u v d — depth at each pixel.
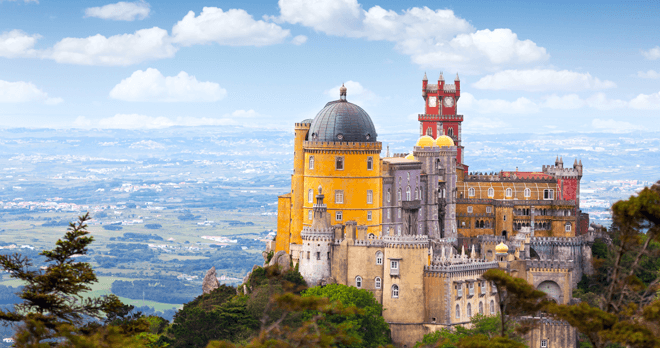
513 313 102.31
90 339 95.94
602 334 92.06
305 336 101.88
